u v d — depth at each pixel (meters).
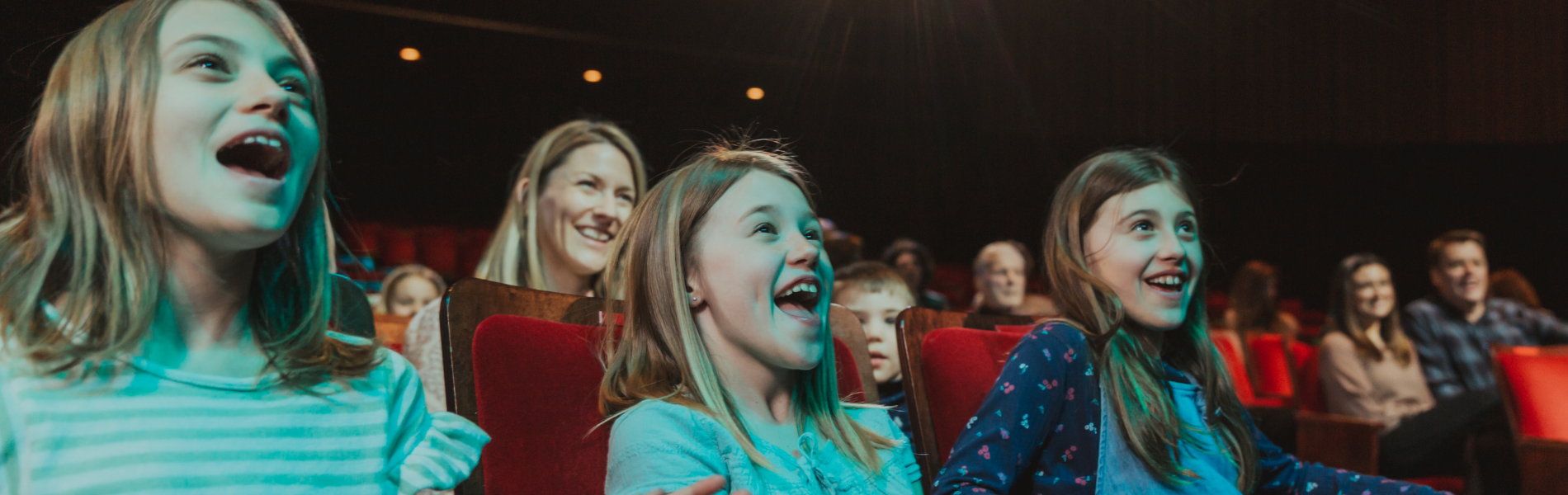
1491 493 2.48
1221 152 6.54
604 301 1.00
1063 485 1.06
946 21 7.00
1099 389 1.09
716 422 0.80
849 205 7.39
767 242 0.84
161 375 0.56
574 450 0.85
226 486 0.55
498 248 1.74
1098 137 6.66
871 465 0.91
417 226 7.32
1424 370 3.32
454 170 7.54
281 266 0.65
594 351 0.92
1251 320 3.86
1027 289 6.66
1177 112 6.49
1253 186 6.59
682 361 0.83
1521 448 1.98
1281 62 6.33
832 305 1.25
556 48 7.05
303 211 0.65
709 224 0.84
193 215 0.54
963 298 7.09
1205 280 1.24
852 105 7.30
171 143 0.54
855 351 1.23
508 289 0.91
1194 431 1.13
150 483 0.53
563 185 1.68
